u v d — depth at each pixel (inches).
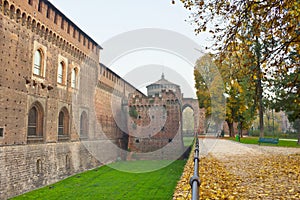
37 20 908.0
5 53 762.8
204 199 275.6
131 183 949.8
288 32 348.2
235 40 383.9
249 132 2573.8
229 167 505.0
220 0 370.3
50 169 981.2
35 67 930.7
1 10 744.3
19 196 778.8
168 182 926.4
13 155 783.7
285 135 2190.0
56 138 1042.1
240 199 279.4
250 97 999.0
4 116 754.8
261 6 347.9
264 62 386.3
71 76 1175.6
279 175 409.1
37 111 951.0
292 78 756.0
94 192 832.9
